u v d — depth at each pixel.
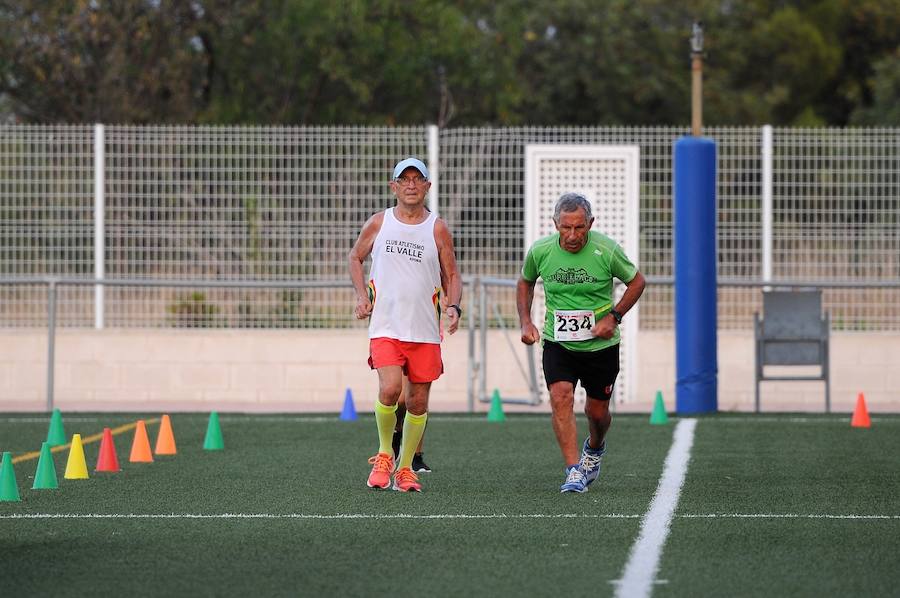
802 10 197.12
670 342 62.88
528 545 26.44
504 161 61.00
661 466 39.31
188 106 112.44
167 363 63.75
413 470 37.97
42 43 107.31
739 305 62.53
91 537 27.55
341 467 39.38
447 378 63.59
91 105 108.88
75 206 61.75
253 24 118.81
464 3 142.25
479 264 61.25
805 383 62.88
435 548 26.16
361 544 26.62
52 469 35.22
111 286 62.91
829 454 42.28
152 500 32.78
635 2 166.75
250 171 61.41
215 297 63.59
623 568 24.12
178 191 61.66
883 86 157.75
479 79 127.38
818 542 26.70
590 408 34.12
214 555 25.53
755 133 60.88
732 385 62.94
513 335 62.91
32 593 22.33
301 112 121.00
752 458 41.25
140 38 109.12
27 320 63.25
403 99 125.19
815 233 60.97
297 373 63.75
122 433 49.72
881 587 22.58
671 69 163.50
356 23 118.12
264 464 40.16
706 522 29.12
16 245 61.84
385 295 33.84
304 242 61.62
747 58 176.75
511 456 42.00
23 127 61.47
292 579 23.33
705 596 21.94
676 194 56.72
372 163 61.34
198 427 51.56
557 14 158.75
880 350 62.56
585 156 60.53
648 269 61.91
